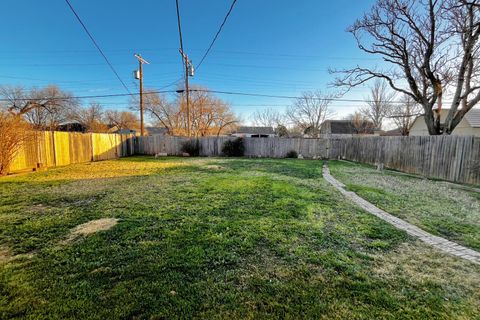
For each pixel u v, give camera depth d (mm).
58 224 3082
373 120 26125
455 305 1678
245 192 4871
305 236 2809
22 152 7652
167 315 1537
